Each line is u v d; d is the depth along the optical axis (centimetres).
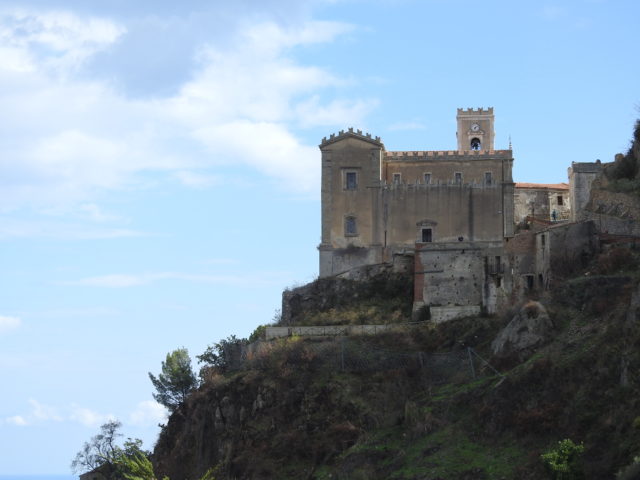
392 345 11975
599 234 12119
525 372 10225
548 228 12044
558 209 15000
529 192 14988
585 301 11038
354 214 13662
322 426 11288
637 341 9656
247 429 11600
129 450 13175
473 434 10138
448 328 12075
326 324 12719
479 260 12575
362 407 11250
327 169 13775
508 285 12331
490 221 13550
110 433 13438
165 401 13538
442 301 12569
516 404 10069
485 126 15825
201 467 11738
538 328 10919
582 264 11912
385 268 13325
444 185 13638
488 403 10256
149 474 10581
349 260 13562
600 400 9538
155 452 12756
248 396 11838
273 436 11438
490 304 12375
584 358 9994
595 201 13425
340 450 10975
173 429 12756
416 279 12688
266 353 12156
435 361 11575
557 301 11244
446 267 12631
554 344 10588
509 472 9419
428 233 13575
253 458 11262
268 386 11750
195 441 12000
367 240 13612
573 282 11250
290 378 11738
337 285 13350
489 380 10656
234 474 11288
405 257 13312
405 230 13575
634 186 13200
